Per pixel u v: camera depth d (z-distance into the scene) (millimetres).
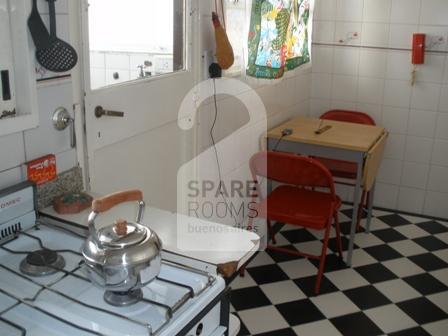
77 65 1635
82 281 1147
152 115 2098
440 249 3217
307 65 3521
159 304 1023
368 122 3525
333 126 3316
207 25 2420
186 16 2238
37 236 1349
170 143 2277
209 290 1116
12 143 1385
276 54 2955
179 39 2240
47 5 1423
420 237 3379
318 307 2572
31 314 1012
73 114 1611
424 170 3658
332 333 2367
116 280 1007
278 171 2631
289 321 2455
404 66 3518
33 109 1403
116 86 1854
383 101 3652
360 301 2629
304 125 3336
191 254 1311
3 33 1327
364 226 3518
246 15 2609
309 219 2631
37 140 1470
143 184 2135
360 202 3361
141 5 1952
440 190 3648
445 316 2512
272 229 3279
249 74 2736
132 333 952
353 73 3691
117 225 1065
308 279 2830
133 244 1033
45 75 1461
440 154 3580
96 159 1812
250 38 2654
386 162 3750
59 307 1029
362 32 3576
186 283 1139
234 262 1281
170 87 2189
